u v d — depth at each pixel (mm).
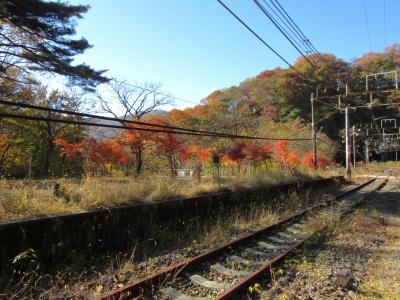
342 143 58875
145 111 33438
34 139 38344
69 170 33312
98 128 35969
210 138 35406
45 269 6344
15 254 6004
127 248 8023
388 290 6020
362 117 58281
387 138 63562
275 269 6703
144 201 9242
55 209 7352
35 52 20375
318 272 6793
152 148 27297
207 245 8430
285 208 14133
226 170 23688
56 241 6648
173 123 37469
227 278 6293
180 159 28156
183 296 5434
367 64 44781
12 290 5461
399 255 8281
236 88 61562
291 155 28984
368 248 8898
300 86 57188
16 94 30516
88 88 21359
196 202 10594
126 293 5176
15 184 10547
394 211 15250
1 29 20109
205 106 48375
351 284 6230
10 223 5980
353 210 14305
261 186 15031
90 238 7266
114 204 8359
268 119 50219
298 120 52000
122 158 24891
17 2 17141
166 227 9188
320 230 10125
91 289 5617
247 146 24281
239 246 8312
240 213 12195
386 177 40125
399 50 43438
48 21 18891
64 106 37844
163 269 6293
